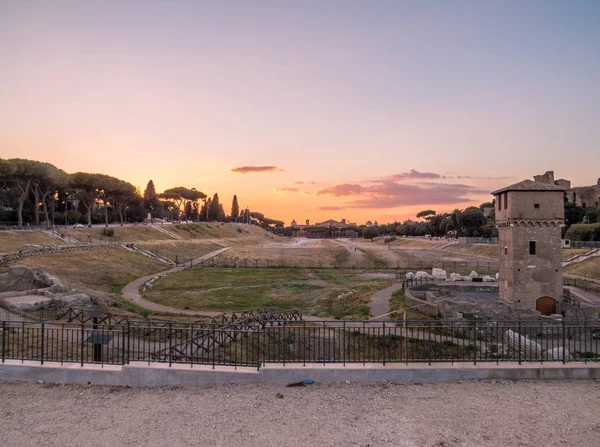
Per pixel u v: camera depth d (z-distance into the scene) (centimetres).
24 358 1492
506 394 1239
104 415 1094
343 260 9931
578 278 5719
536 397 1216
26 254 5700
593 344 2661
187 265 8862
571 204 10019
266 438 968
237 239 17962
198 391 1260
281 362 1426
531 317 3231
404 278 6500
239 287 6128
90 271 5894
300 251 12475
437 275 6309
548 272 3544
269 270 8412
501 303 3594
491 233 12650
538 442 956
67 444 940
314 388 1281
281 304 4834
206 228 18188
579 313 3384
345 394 1234
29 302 3259
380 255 10806
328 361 1438
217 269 8475
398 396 1221
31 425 1034
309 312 4275
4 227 8719
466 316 3344
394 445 940
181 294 5388
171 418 1075
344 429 1015
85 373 1332
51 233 8575
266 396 1217
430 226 17750
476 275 6134
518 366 1373
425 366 1368
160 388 1288
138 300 4806
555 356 2178
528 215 3556
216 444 938
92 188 11469
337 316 3912
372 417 1082
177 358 1742
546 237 3562
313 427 1024
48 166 9688
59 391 1262
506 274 3703
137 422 1052
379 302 4472
